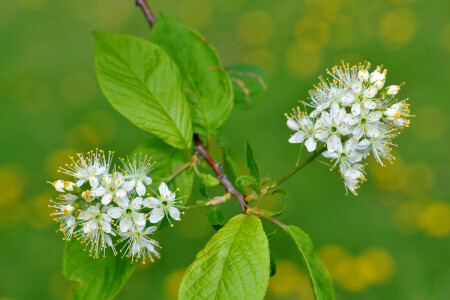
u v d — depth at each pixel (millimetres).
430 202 724
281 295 646
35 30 1035
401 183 748
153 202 361
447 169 760
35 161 799
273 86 883
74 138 825
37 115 869
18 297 654
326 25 982
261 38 982
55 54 984
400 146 792
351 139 366
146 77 383
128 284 646
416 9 987
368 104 362
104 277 369
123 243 372
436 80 858
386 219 713
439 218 699
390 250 682
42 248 696
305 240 365
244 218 359
